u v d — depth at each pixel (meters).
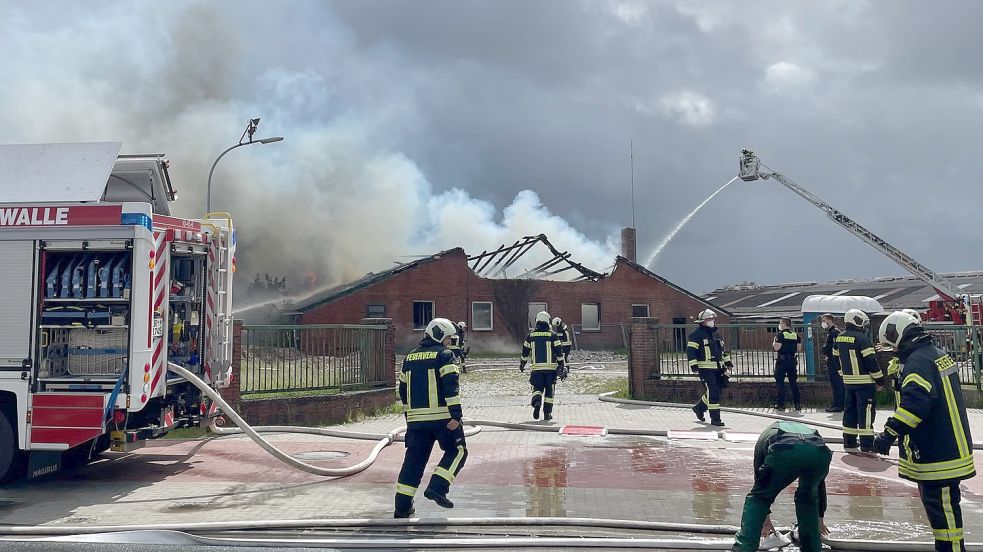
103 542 5.18
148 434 7.37
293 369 11.29
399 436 9.65
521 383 18.09
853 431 8.72
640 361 13.70
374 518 5.72
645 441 9.42
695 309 35.47
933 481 4.29
